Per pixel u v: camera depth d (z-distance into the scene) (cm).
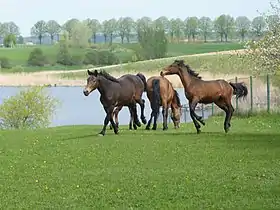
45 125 3328
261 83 3622
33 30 16012
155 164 1555
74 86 7794
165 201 1133
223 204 1091
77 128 2647
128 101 2328
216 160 1590
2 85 7719
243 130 2400
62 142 2078
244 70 7019
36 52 10919
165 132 2325
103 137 2162
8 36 14075
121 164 1569
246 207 1063
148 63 9375
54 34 16025
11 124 3269
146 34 10369
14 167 1576
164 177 1368
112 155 1727
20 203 1150
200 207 1077
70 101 5441
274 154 1666
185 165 1526
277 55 3350
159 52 10312
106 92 2208
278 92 3447
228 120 2248
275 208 1048
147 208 1082
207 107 3931
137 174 1413
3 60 10681
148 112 4244
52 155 1778
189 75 2184
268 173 1377
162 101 2473
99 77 2189
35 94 3297
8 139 2241
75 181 1355
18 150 1922
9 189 1282
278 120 2817
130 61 10338
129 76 2386
